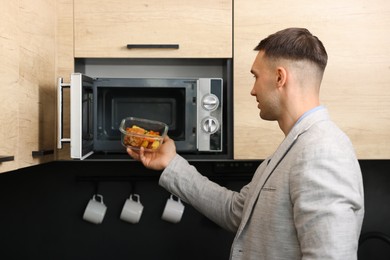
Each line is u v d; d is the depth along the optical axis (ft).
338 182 2.87
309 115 3.35
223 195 4.43
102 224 5.73
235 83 4.76
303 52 3.34
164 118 4.88
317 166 2.94
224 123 5.08
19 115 3.51
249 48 4.75
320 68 3.40
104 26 4.69
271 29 4.75
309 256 2.81
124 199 5.74
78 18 4.67
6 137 3.22
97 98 4.65
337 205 2.80
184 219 5.77
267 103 3.54
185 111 4.67
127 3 4.69
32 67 3.84
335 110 4.77
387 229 5.83
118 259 5.73
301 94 3.40
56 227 5.69
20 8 3.51
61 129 4.07
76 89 3.89
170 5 4.71
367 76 4.78
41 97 4.13
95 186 5.68
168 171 4.47
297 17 4.75
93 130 4.60
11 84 3.31
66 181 5.70
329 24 4.76
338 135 3.14
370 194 5.88
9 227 5.65
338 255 2.71
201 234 5.78
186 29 4.72
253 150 4.78
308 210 2.87
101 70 5.48
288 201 3.17
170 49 4.72
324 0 4.75
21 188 5.66
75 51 4.67
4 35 3.15
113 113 4.84
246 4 4.75
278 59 3.42
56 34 4.65
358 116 4.78
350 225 2.78
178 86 4.64
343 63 4.77
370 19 4.76
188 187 4.48
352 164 2.98
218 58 4.79
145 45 4.67
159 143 4.30
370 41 4.76
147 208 5.75
